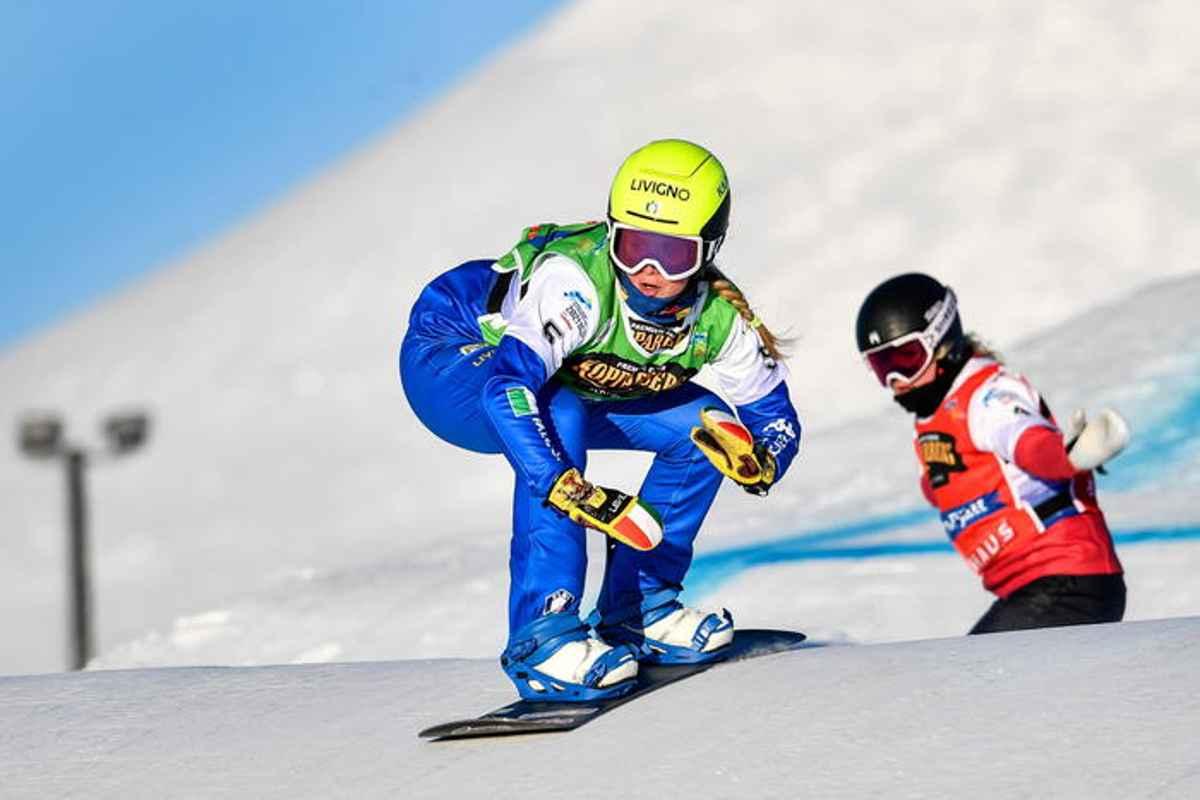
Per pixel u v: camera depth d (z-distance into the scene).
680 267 13.46
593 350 14.07
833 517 30.56
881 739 12.44
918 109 134.12
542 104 161.50
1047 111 126.25
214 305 147.12
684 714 13.49
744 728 13.01
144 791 13.49
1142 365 35.22
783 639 15.41
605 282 13.74
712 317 14.28
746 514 31.84
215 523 112.50
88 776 14.00
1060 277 103.00
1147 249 104.31
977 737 12.22
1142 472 30.66
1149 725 11.95
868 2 159.75
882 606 25.20
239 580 100.38
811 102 143.25
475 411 14.26
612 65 164.38
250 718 15.14
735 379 14.69
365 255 145.75
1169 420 32.50
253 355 136.00
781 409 14.79
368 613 28.81
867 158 126.62
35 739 15.12
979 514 18.52
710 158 13.55
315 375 130.25
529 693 14.09
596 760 12.87
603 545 29.95
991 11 147.50
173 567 106.62
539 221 140.50
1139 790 11.06
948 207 114.44
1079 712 12.37
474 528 101.12
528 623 13.92
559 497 13.21
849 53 150.25
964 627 24.36
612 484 74.06
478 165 153.50
